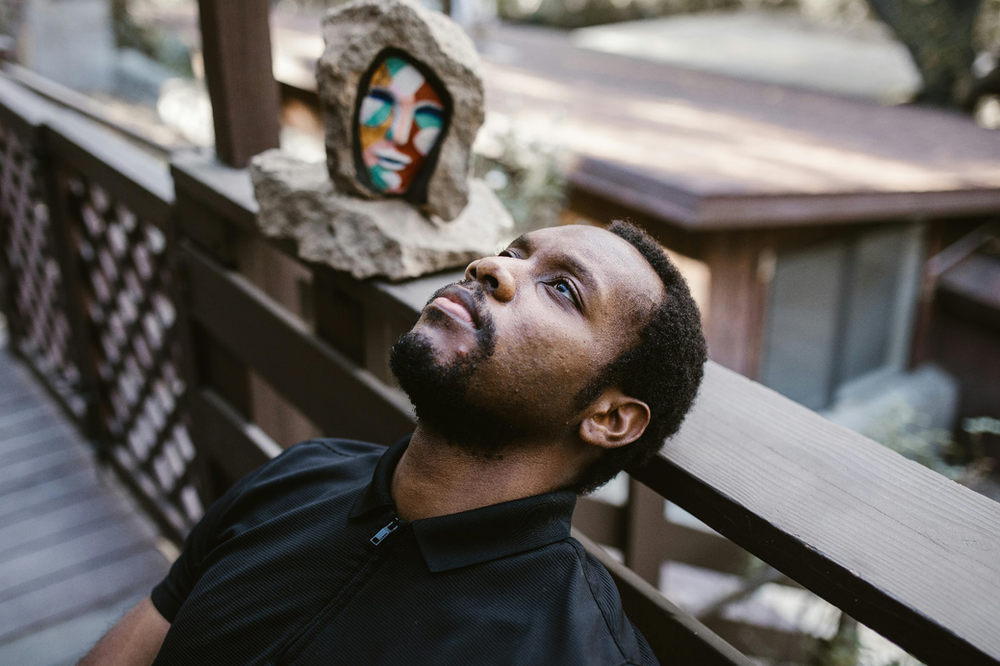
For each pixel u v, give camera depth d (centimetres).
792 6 1247
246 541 102
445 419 90
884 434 344
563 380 89
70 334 285
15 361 355
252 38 179
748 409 102
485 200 157
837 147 470
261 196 149
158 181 212
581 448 96
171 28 856
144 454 273
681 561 190
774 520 84
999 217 562
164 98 696
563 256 92
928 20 729
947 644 72
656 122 501
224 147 186
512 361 88
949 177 409
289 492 107
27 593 236
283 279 190
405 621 87
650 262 98
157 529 264
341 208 137
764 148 452
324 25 134
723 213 349
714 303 413
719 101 602
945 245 549
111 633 111
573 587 86
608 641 82
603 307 90
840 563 79
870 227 496
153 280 225
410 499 95
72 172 262
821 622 192
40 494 278
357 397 147
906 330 561
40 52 766
